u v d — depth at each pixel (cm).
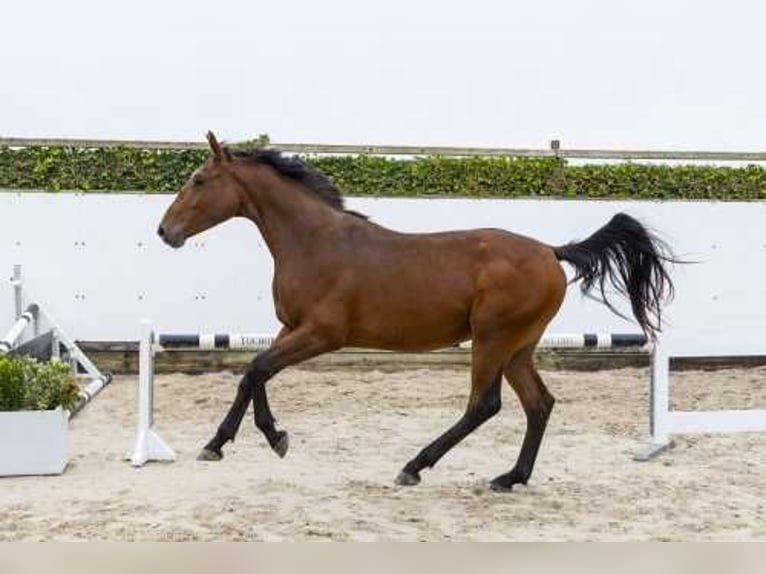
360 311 891
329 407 1317
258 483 929
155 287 1593
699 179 1702
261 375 881
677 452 1095
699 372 1587
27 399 956
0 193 1570
